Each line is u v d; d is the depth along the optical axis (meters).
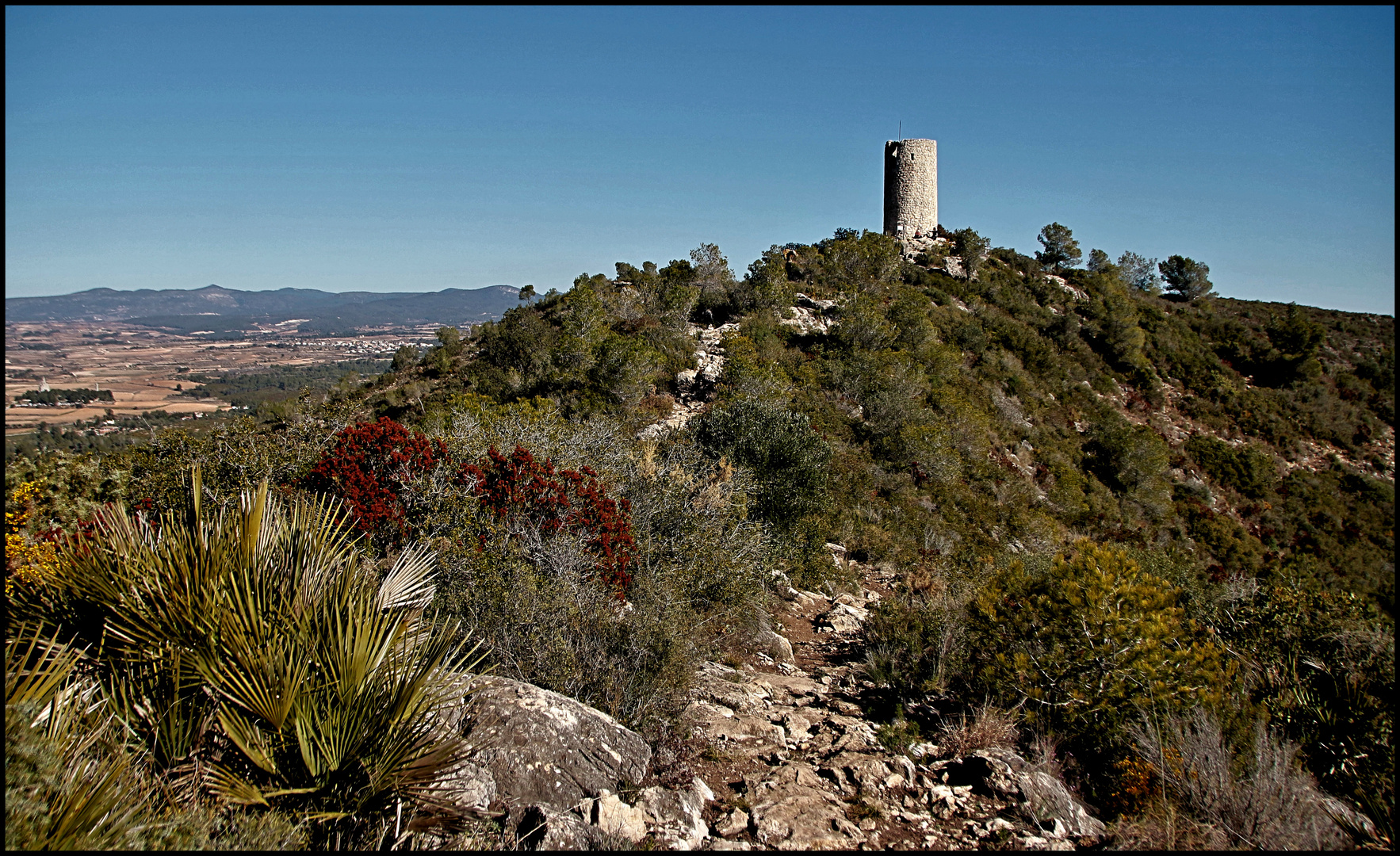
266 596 3.98
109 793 3.02
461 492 7.16
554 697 4.80
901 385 22.95
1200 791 4.72
